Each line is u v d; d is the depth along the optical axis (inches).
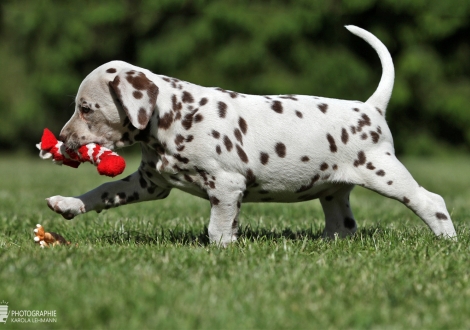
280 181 402.6
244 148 388.2
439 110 1878.7
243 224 513.3
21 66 1947.6
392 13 1845.5
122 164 370.3
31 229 485.4
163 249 375.9
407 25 1849.2
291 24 1759.4
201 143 378.0
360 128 410.0
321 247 389.7
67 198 397.1
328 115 409.4
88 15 1863.9
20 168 1400.1
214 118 382.9
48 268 326.6
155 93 368.2
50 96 1870.1
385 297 289.3
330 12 1815.9
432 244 394.9
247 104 399.5
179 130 380.2
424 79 1850.4
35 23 1859.0
